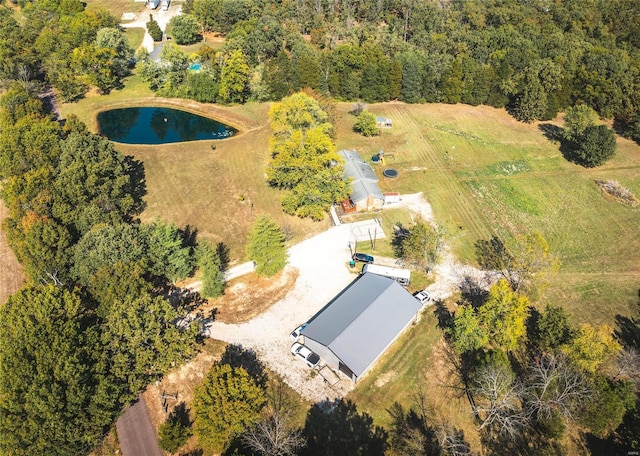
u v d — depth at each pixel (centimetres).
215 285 7700
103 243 7294
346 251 9062
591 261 9106
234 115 13962
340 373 6919
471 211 10281
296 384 6738
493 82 14425
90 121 13338
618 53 15088
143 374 6256
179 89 14800
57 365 5500
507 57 15062
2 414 5422
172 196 10344
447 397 6644
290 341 7344
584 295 8338
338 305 7450
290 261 8806
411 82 14500
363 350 6738
